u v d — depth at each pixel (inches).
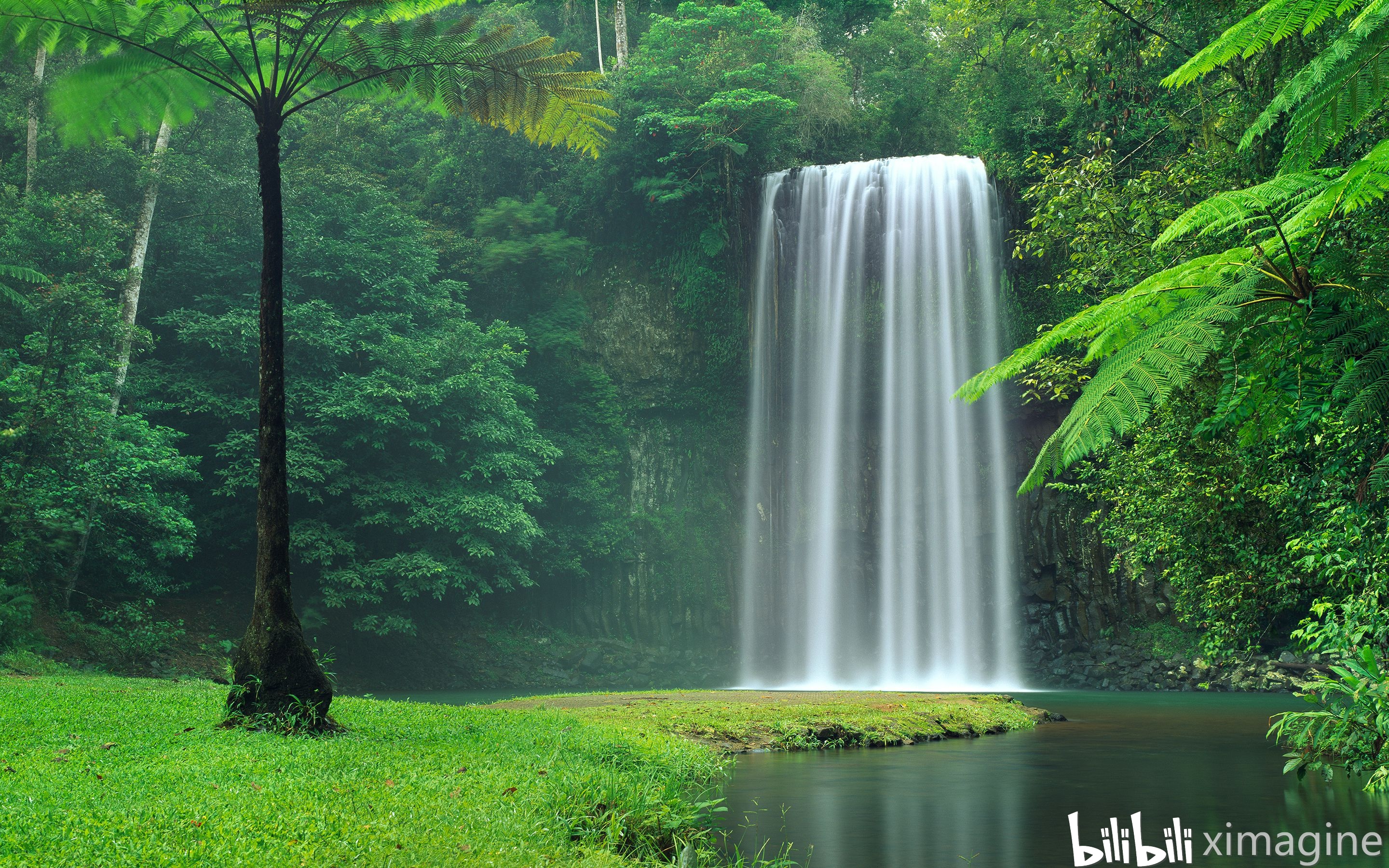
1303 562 380.8
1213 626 474.9
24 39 348.8
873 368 1380.4
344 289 1267.2
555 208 1497.3
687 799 301.6
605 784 252.4
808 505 1395.2
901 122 1733.5
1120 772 383.9
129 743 295.9
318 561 1218.6
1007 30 852.6
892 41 1828.2
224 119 1209.4
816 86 1577.3
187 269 1180.5
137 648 928.3
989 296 1325.0
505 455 1205.7
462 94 395.5
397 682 1214.9
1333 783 351.3
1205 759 424.8
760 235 1459.2
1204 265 170.9
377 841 182.2
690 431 1483.8
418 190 1536.7
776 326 1440.7
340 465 1138.7
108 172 1071.6
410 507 1166.3
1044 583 1301.7
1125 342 173.3
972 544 1317.7
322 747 295.4
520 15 1619.1
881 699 639.8
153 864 159.6
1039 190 530.9
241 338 1128.8
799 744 462.0
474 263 1455.5
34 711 361.1
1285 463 369.7
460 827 199.5
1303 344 167.9
